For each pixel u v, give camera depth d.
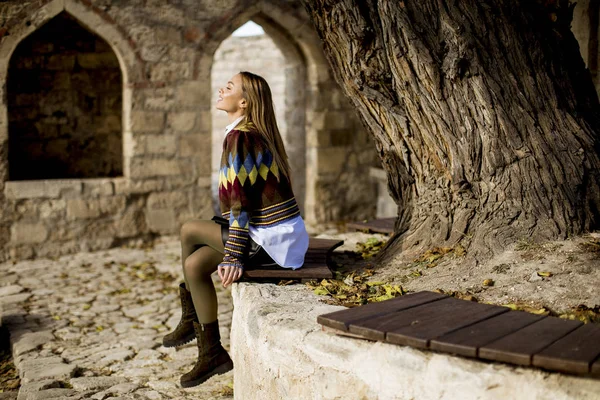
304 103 9.97
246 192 3.40
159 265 7.55
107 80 9.48
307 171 9.92
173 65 8.59
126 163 8.52
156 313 5.83
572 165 3.61
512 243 3.54
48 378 4.35
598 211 3.61
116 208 8.41
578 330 2.63
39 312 5.82
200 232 3.58
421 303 3.05
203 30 8.67
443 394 2.51
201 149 8.83
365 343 2.72
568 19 3.99
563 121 3.68
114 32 8.25
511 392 2.40
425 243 3.92
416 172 4.07
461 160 3.74
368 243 4.74
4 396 4.27
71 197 8.16
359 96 4.09
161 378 4.41
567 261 3.30
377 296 3.37
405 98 3.85
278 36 9.65
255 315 3.18
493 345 2.46
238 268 3.40
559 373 2.37
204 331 3.54
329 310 3.16
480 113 3.67
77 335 5.25
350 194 9.93
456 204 3.84
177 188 8.75
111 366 4.61
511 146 3.64
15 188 7.87
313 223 9.70
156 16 8.43
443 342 2.51
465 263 3.56
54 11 7.90
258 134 3.46
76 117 9.41
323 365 2.80
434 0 3.69
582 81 3.97
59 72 9.23
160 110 8.58
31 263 7.73
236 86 3.54
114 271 7.30
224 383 4.35
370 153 9.96
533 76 3.71
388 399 2.63
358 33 3.82
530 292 3.14
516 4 3.75
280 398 3.01
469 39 3.62
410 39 3.68
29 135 9.20
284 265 3.56
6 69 7.72
